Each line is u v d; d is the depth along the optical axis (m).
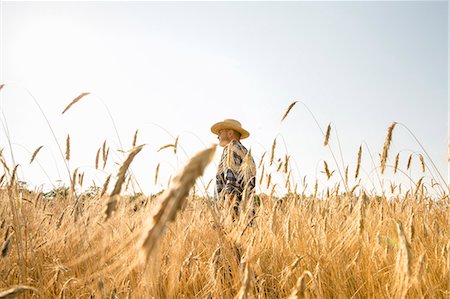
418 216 3.25
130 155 1.30
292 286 2.45
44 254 3.09
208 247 3.01
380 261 2.61
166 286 2.53
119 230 2.78
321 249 2.79
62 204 4.37
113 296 2.09
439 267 2.53
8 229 2.74
